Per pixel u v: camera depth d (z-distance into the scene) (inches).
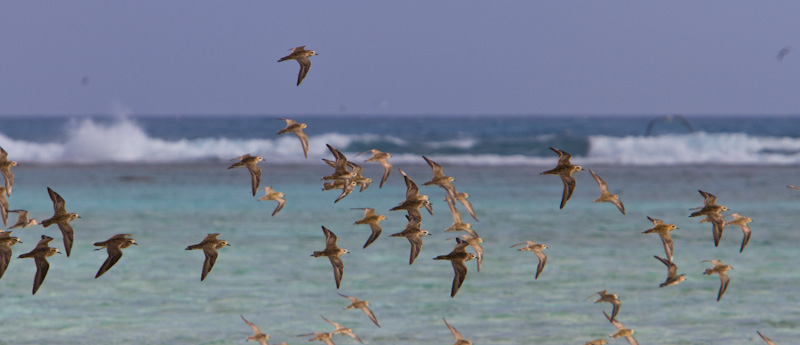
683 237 1036.5
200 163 2337.6
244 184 1672.0
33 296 722.2
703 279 796.6
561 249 947.3
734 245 979.9
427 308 692.1
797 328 632.4
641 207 1333.7
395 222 1156.5
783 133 3673.7
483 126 4813.0
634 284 775.7
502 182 1747.0
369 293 743.7
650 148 2566.4
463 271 493.4
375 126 5017.2
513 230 1085.1
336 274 495.5
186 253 912.3
